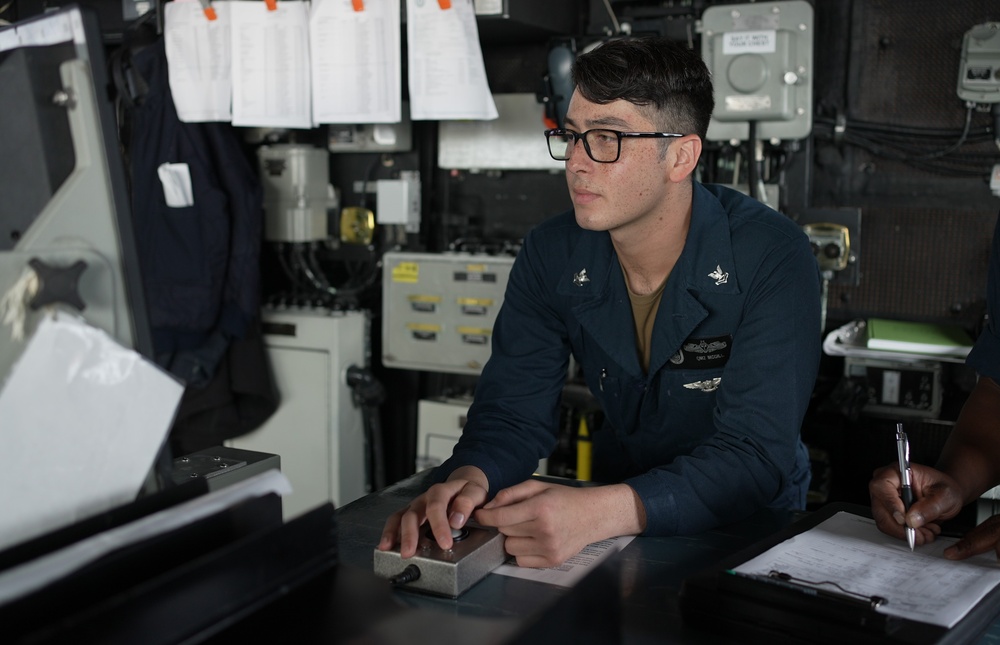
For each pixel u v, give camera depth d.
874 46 2.63
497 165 2.97
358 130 3.12
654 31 2.73
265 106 2.78
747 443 1.41
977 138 2.54
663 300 1.57
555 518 1.18
